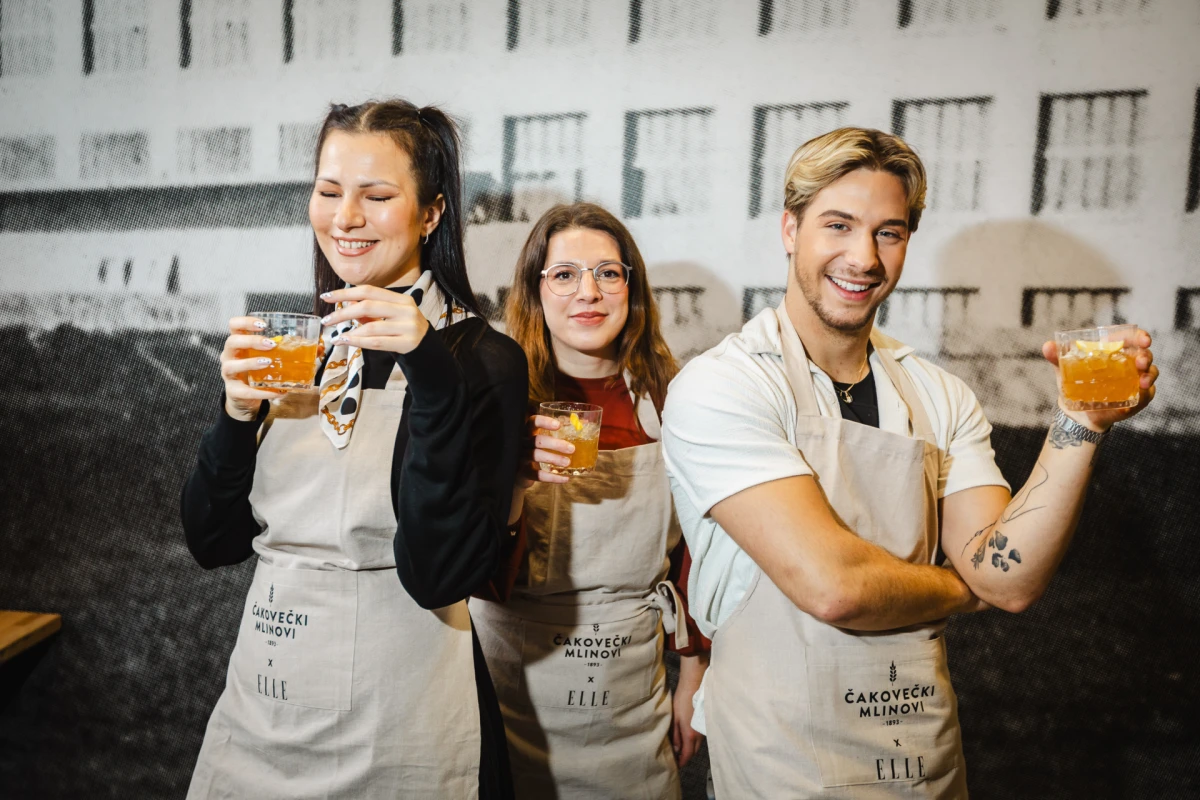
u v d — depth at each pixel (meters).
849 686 1.22
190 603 2.38
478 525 1.18
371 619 1.32
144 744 2.44
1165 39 1.83
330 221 1.30
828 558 1.12
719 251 2.07
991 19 1.91
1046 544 1.17
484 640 1.77
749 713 1.24
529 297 1.83
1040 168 1.92
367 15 2.19
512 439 1.30
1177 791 1.98
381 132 1.28
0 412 2.45
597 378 1.84
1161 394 1.91
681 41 2.05
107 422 2.40
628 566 1.73
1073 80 1.88
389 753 1.31
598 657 1.73
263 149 2.26
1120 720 2.00
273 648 1.35
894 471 1.27
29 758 2.48
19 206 2.40
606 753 1.75
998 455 1.99
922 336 2.01
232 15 2.25
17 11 2.35
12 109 2.38
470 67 2.16
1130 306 1.90
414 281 1.38
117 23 2.31
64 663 2.47
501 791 1.40
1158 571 1.96
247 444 1.31
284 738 1.33
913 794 1.23
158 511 2.38
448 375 1.12
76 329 2.40
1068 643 2.02
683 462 1.26
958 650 2.08
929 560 1.32
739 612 1.26
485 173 2.18
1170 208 1.87
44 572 2.46
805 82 2.00
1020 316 1.95
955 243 1.97
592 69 2.10
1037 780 2.05
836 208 1.22
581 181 2.13
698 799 2.18
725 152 2.05
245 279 2.30
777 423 1.23
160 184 2.32
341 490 1.31
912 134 1.96
